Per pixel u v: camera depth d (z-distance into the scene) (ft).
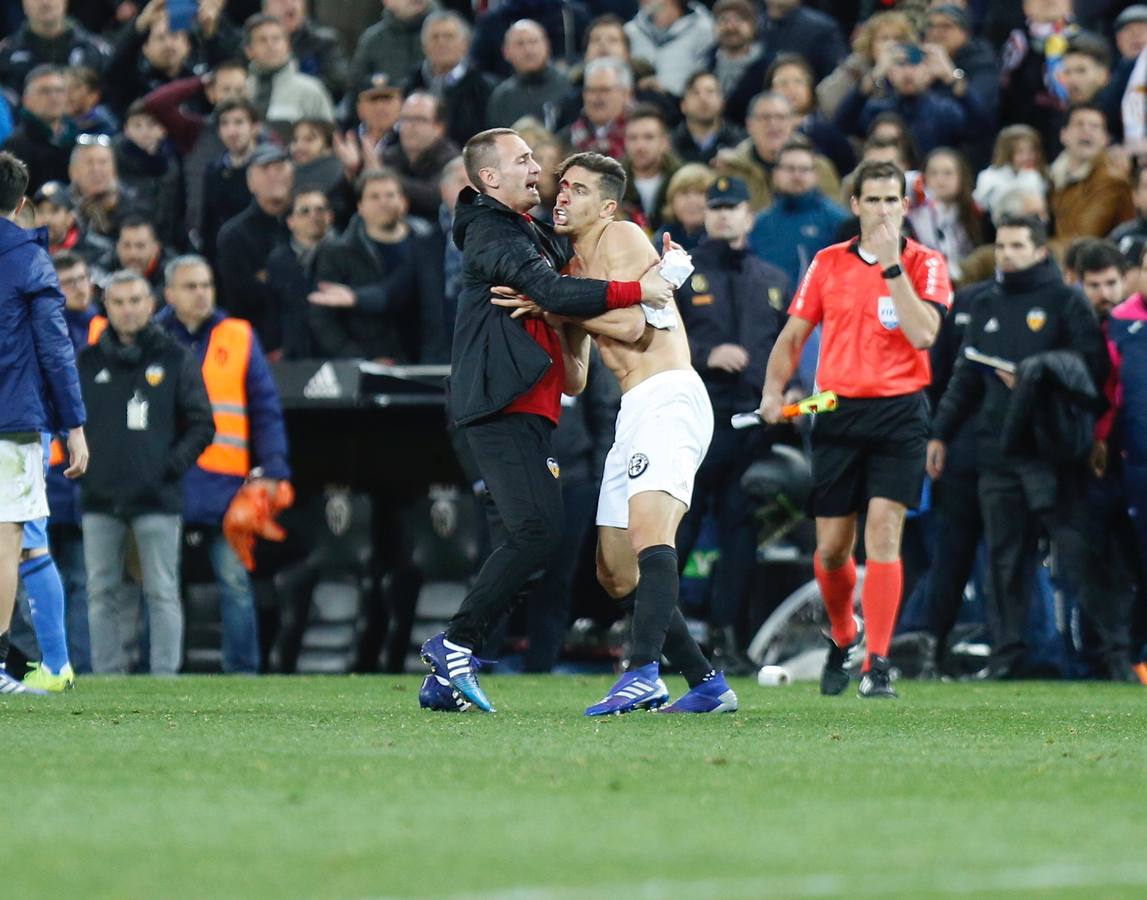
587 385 129.80
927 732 75.56
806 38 174.29
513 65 167.43
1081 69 156.46
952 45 167.94
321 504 138.51
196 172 165.07
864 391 100.78
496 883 39.27
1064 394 124.06
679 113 170.60
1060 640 134.72
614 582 84.17
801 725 78.28
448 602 136.87
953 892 38.52
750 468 128.67
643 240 80.28
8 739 69.10
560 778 56.75
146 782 55.72
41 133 162.40
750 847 43.96
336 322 140.46
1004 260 126.82
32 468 94.63
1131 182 147.74
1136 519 127.85
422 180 154.92
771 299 130.72
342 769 58.90
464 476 136.77
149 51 181.06
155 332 130.11
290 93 171.53
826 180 153.07
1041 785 56.49
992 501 128.16
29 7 183.62
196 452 130.21
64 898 37.86
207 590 138.92
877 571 102.01
